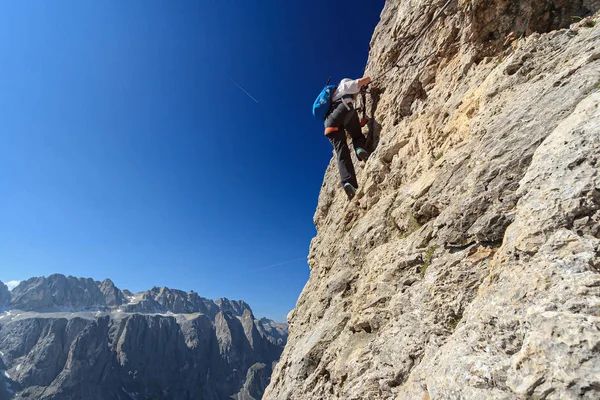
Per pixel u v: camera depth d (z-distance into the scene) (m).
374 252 7.18
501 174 4.47
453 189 5.40
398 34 10.47
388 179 8.20
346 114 9.60
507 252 3.53
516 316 2.76
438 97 7.97
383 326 5.68
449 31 8.19
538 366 2.16
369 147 10.55
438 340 4.29
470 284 4.30
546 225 3.08
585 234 2.78
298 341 9.64
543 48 5.45
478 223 4.50
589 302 2.20
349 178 9.52
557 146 3.53
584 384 1.86
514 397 2.26
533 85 5.02
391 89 10.26
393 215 7.02
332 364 6.79
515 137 4.57
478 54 7.09
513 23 6.49
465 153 5.56
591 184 2.90
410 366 4.48
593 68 4.11
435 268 5.00
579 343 2.02
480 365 2.76
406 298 5.29
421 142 7.57
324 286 9.09
